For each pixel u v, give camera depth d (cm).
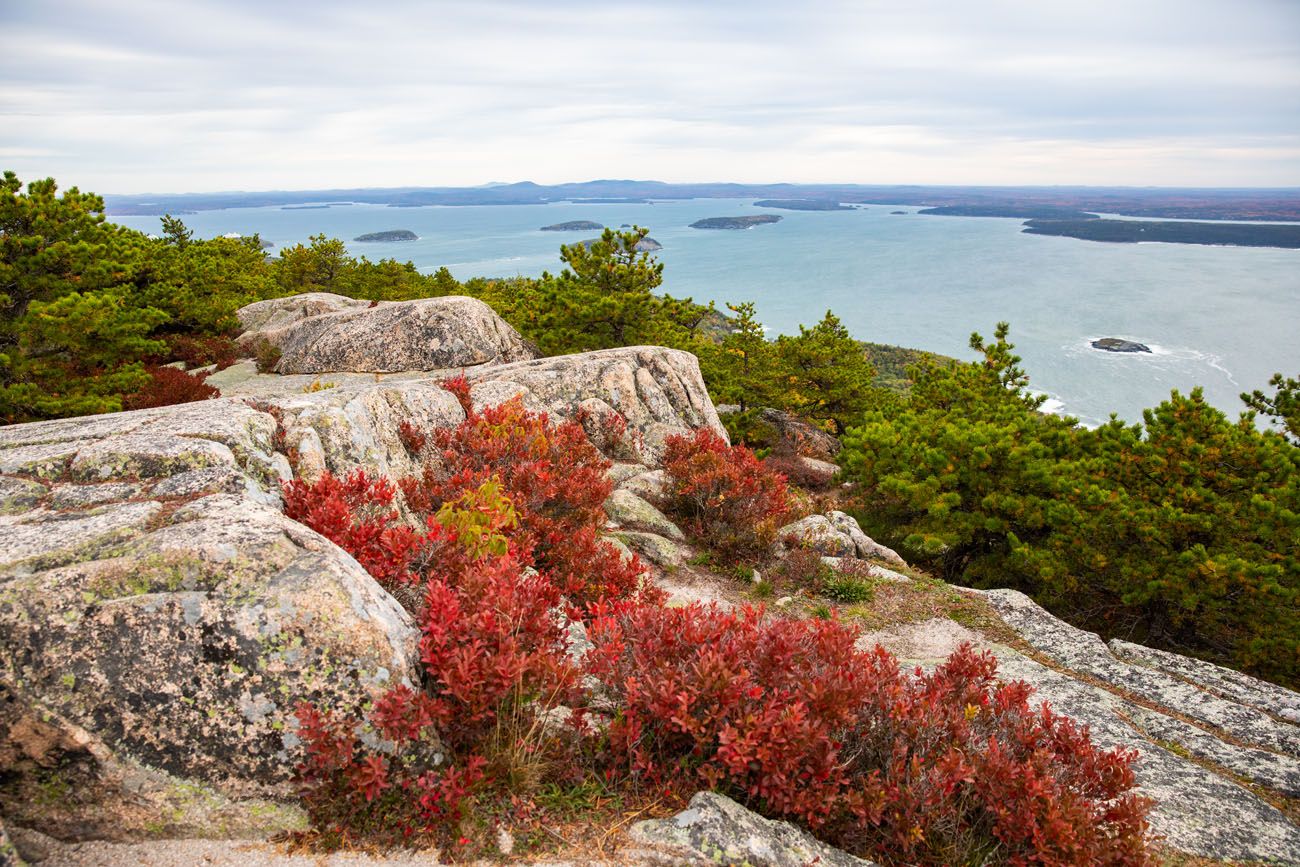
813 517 1470
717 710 444
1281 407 2050
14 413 1480
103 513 495
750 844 398
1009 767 452
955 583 1798
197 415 768
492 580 507
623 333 2697
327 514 605
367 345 2216
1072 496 1576
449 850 374
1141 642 1548
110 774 362
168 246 3086
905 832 431
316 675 396
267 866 355
